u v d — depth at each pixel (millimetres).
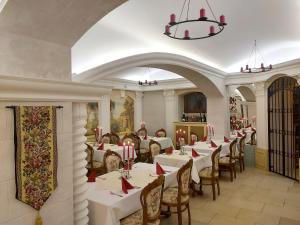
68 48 1665
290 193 4973
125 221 2744
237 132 8820
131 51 5184
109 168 4340
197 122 9367
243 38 5113
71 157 1660
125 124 9609
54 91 1483
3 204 1284
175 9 3742
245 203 4461
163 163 5047
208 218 3857
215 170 4730
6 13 1255
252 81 6984
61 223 1587
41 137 1427
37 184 1405
